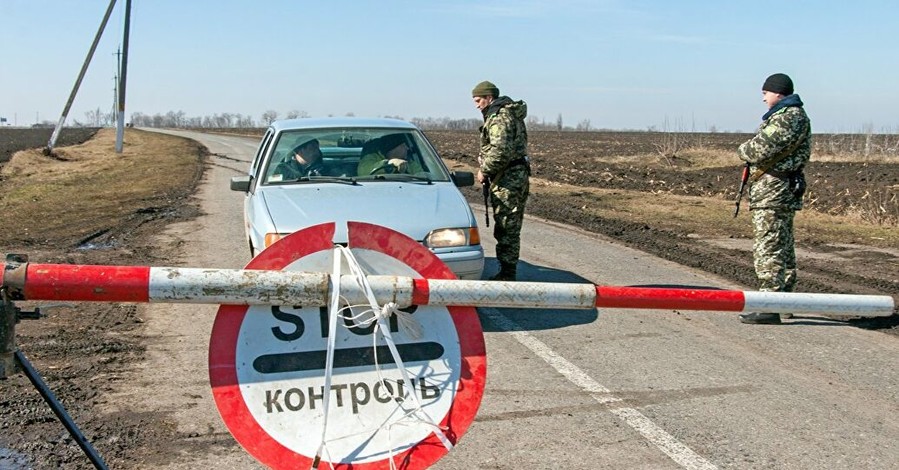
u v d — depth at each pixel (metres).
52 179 22.16
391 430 2.69
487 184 7.89
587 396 5.07
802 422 4.71
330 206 6.69
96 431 4.38
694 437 4.45
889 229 12.12
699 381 5.40
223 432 4.42
